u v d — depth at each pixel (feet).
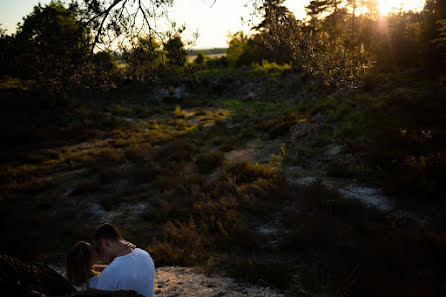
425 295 11.36
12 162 44.06
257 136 52.60
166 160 41.78
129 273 5.73
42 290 5.58
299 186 27.12
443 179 23.48
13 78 76.95
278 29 13.28
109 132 65.16
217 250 18.57
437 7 62.13
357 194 25.22
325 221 19.16
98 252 6.19
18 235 21.36
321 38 13.25
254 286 13.35
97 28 12.48
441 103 38.99
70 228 23.02
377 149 31.71
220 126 64.69
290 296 11.93
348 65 12.61
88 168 40.22
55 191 33.01
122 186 34.01
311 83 86.43
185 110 95.50
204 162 39.42
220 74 125.59
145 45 13.20
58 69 12.80
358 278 12.79
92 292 5.18
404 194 23.24
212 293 12.69
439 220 18.80
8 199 29.30
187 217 23.93
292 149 40.91
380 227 18.62
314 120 47.85
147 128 68.80
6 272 5.28
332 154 35.88
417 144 29.55
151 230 23.00
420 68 63.93
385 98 45.83
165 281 14.44
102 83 13.62
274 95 99.66
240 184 29.66
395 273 13.37
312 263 15.43
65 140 57.88
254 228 21.39
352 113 44.70
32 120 64.18
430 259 14.30
